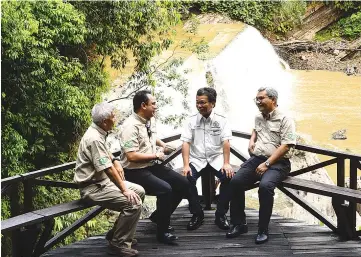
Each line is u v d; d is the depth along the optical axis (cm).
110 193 427
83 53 1019
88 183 432
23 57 833
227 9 1914
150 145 470
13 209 440
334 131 1373
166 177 485
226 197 495
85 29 902
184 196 496
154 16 1018
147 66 1040
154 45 1028
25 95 866
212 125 510
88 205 438
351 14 2081
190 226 511
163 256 451
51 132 944
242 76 1578
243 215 499
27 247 434
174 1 1081
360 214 955
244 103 1514
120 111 1075
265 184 468
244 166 495
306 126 1409
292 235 498
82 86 973
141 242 482
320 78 1839
